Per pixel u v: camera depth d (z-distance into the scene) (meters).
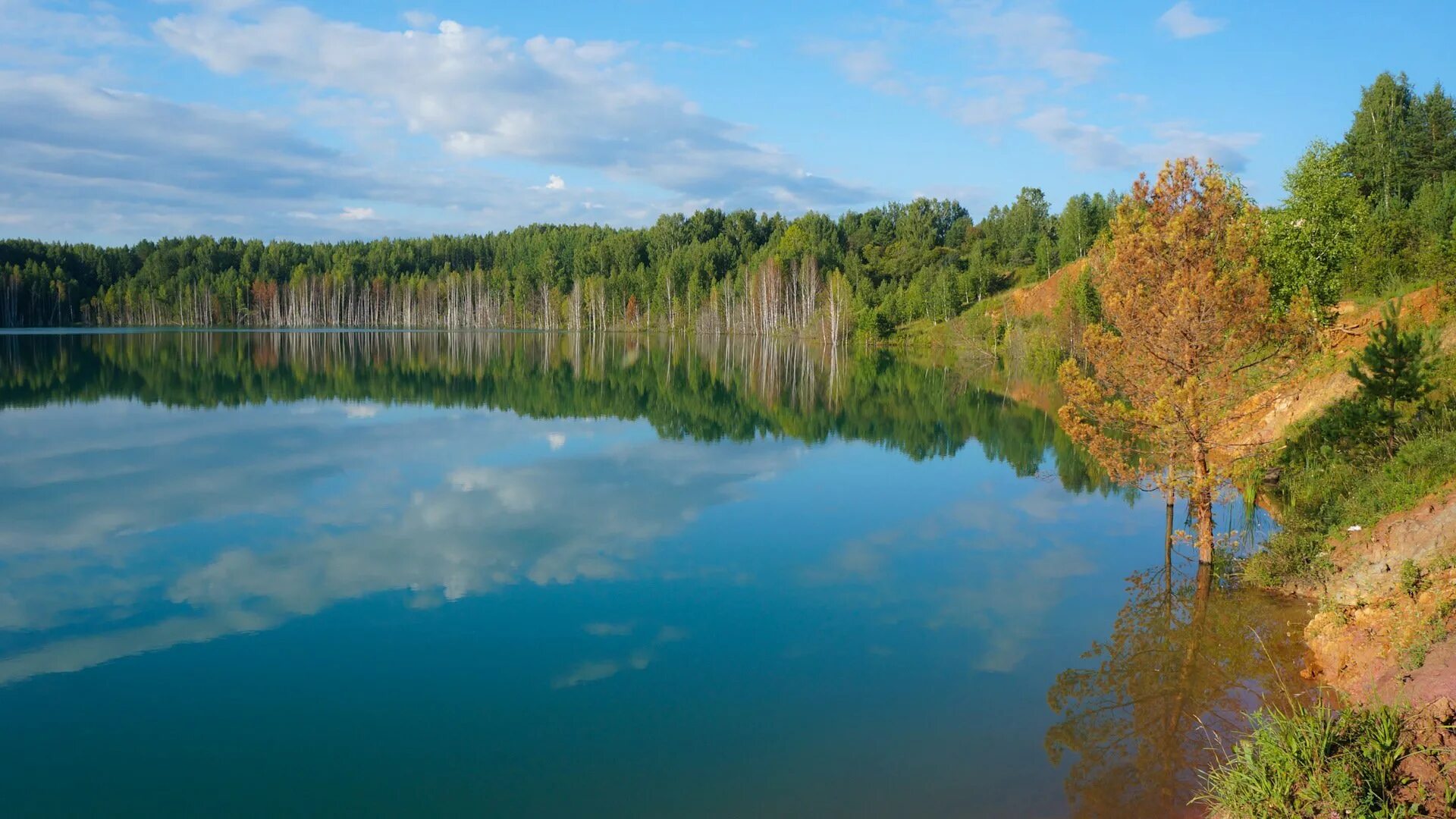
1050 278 89.62
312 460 26.00
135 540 17.59
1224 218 15.02
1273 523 17.70
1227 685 10.70
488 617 13.34
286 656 11.91
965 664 11.58
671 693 10.73
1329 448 18.53
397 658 11.82
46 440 29.23
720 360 76.38
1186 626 12.75
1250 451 18.77
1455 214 43.31
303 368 60.16
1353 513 14.81
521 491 22.11
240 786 8.68
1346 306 32.50
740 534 18.19
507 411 38.28
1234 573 15.11
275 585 14.85
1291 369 15.03
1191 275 14.50
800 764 8.98
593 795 8.44
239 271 168.12
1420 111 67.50
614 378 56.88
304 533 18.08
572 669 11.44
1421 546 12.23
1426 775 7.03
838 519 19.42
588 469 25.19
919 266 123.06
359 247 187.62
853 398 45.34
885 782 8.62
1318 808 7.02
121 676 11.28
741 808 8.17
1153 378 15.00
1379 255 33.94
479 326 162.00
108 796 8.51
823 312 106.56
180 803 8.38
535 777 8.77
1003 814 8.03
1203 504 15.01
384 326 166.25
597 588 14.68
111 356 68.00
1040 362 60.53
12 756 9.29
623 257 162.00
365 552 16.77
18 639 12.56
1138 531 18.42
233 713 10.27
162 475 23.77
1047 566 15.98
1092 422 34.09
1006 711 10.19
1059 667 11.42
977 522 19.22
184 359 65.94
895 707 10.30
